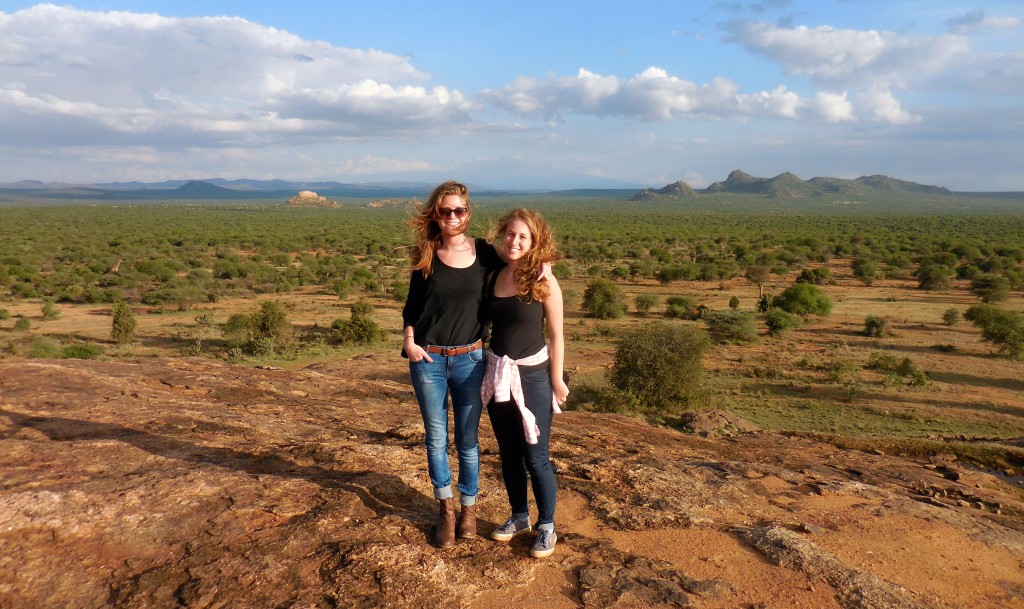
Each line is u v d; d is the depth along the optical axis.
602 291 46.53
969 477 6.59
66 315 47.56
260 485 3.86
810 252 93.62
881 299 54.75
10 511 3.28
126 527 3.27
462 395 3.22
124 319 36.72
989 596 3.39
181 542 3.19
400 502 3.87
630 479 4.57
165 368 7.70
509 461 3.35
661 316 47.00
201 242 117.12
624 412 22.06
